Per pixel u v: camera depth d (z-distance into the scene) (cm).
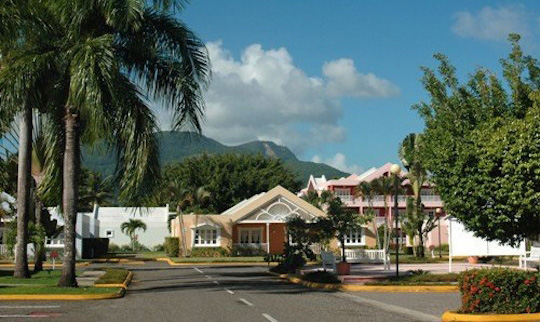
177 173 8088
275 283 2539
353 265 3812
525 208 1559
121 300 1792
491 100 2048
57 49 1966
